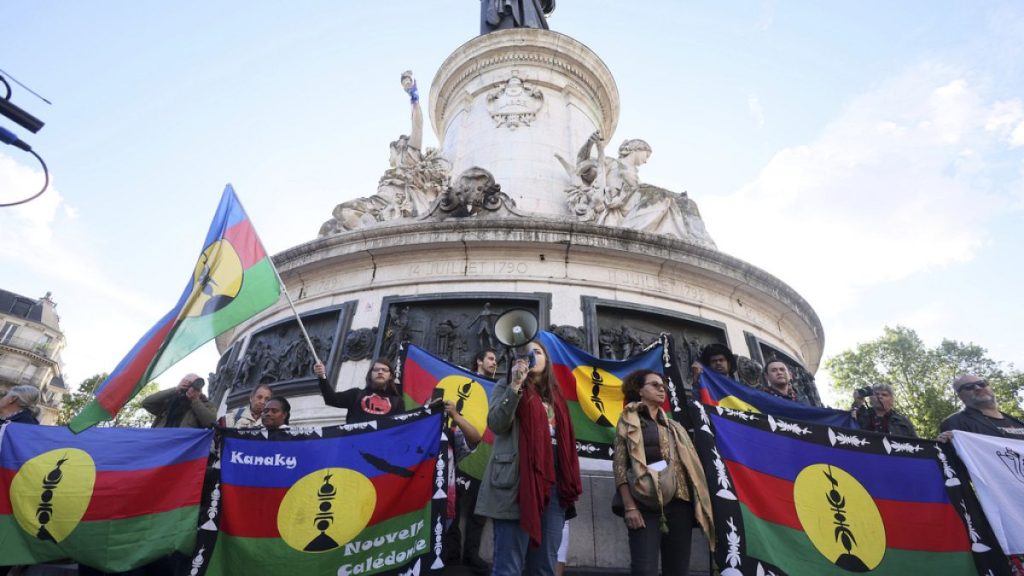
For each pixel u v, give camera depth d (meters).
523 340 4.07
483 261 9.10
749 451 4.65
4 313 62.03
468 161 13.80
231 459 4.68
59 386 71.19
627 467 4.27
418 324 8.56
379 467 4.69
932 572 4.41
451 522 5.08
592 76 15.70
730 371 6.71
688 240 10.56
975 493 4.76
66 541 4.41
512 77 14.81
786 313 10.62
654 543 4.03
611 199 11.18
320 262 9.67
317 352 8.83
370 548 4.37
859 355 46.03
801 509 4.48
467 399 6.16
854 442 4.92
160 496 4.57
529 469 3.64
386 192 12.44
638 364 6.22
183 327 5.45
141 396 43.97
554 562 3.72
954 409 39.12
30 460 4.66
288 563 4.31
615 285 8.99
